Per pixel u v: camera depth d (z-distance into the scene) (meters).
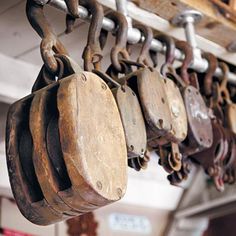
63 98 0.72
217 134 1.13
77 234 1.67
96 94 0.76
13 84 1.20
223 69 1.22
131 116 0.85
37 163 0.72
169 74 1.06
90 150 0.72
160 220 1.92
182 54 1.10
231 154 1.16
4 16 1.05
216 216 2.02
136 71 0.90
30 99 0.77
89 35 0.89
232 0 1.14
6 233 1.49
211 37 1.19
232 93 1.32
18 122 0.77
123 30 0.94
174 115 0.96
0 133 1.36
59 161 0.72
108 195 0.72
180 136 0.96
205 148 1.06
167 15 1.09
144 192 1.83
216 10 1.12
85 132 0.72
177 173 1.02
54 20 1.06
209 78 1.17
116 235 1.78
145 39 1.00
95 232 1.72
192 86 1.08
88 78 0.76
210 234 2.07
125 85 0.86
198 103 1.05
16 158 0.76
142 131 0.86
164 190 1.88
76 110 0.72
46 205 0.74
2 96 1.20
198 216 2.00
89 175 0.70
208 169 1.12
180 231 1.97
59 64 0.80
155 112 0.88
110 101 0.78
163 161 0.97
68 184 0.72
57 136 0.73
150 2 1.04
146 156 0.91
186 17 1.09
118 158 0.76
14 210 1.53
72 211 0.74
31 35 1.11
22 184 0.75
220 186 1.13
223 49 1.25
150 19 1.09
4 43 1.14
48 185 0.72
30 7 0.85
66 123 0.71
